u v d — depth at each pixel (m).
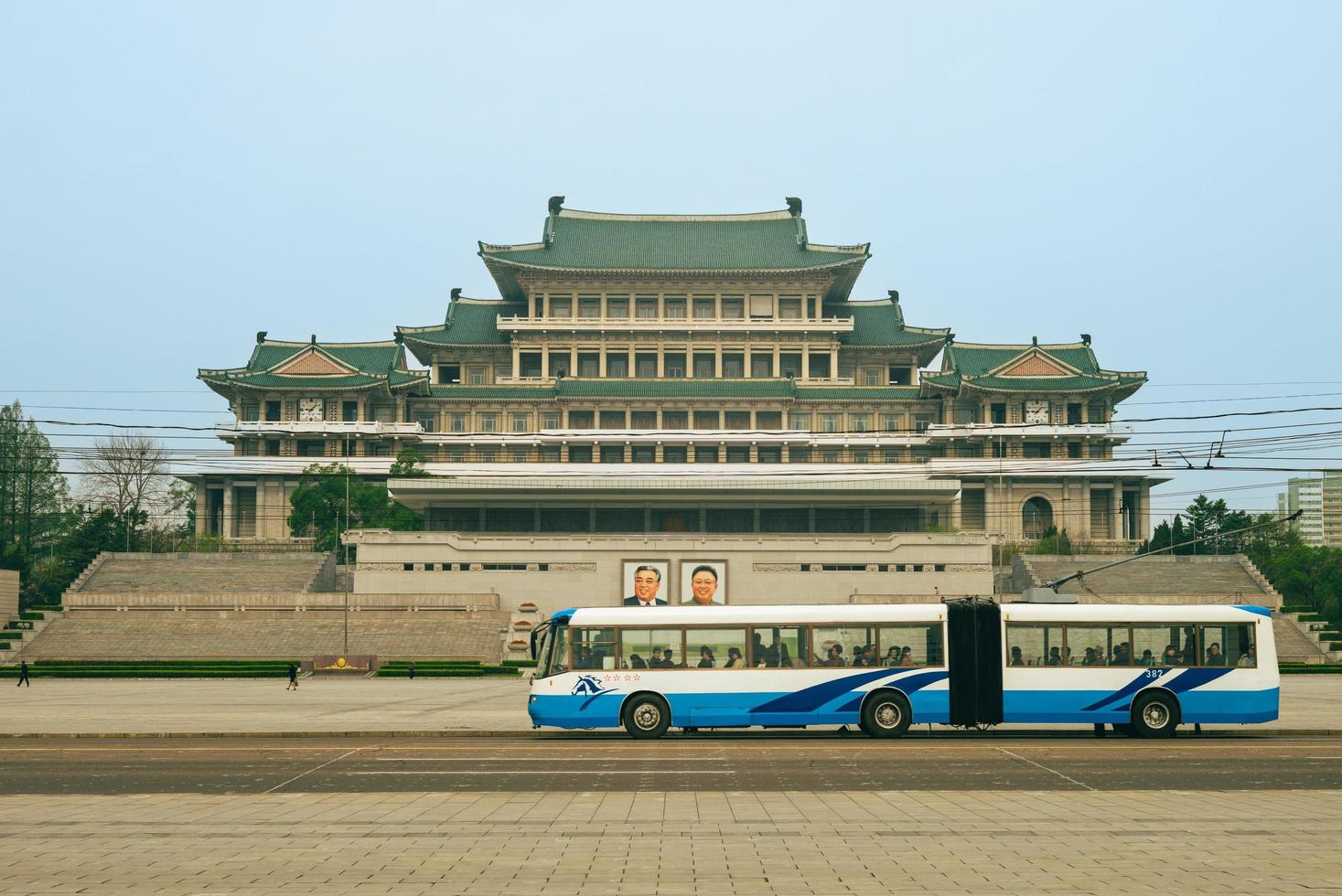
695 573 107.88
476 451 164.88
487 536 108.25
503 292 184.25
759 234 184.00
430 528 116.38
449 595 104.38
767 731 46.19
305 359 163.25
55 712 54.94
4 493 148.25
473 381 178.88
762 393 165.38
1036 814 25.00
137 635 99.94
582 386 166.50
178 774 32.31
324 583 118.31
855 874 19.55
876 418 168.12
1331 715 52.12
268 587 114.62
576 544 108.19
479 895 18.28
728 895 18.27
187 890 18.61
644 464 157.38
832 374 174.75
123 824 24.05
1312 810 25.39
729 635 43.59
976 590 108.50
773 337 173.88
